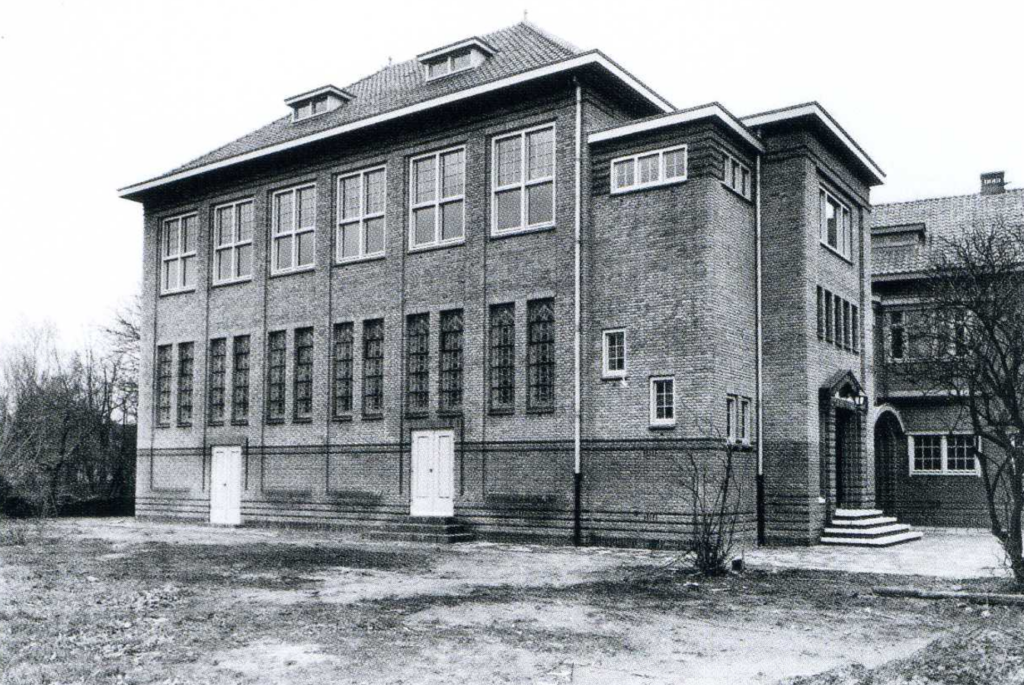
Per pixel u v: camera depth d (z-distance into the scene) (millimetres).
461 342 24750
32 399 40031
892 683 9141
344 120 27547
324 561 18578
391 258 26094
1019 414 14805
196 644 10680
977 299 15266
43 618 12000
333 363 27203
